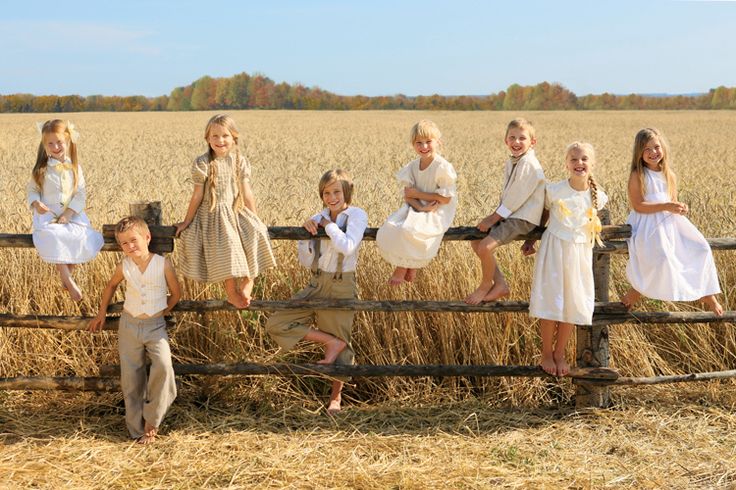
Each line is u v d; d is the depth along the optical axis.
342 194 4.54
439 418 4.63
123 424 4.50
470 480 3.78
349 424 4.53
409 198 4.42
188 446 4.18
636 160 4.56
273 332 4.65
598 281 4.70
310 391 4.99
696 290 4.43
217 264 4.20
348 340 4.76
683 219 4.54
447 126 46.69
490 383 5.04
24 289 5.45
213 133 4.20
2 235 4.50
